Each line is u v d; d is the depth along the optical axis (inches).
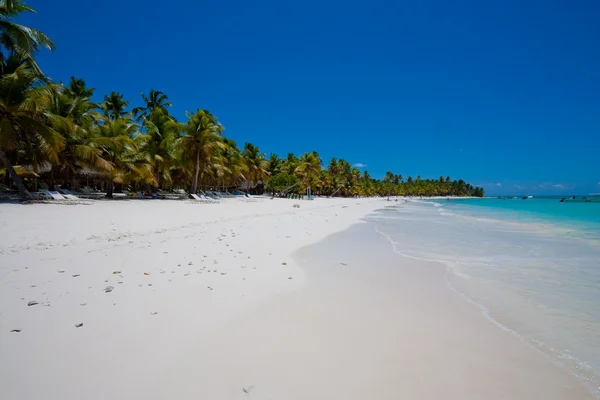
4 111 711.7
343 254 410.0
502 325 199.2
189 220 653.3
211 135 1480.1
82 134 968.3
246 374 138.0
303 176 3061.0
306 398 124.4
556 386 138.6
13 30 721.0
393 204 2753.4
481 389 135.0
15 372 130.0
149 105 1787.6
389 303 232.1
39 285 225.3
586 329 194.9
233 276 275.0
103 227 473.4
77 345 151.9
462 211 1625.2
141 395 121.5
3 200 732.0
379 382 137.0
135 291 223.8
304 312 208.2
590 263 371.6
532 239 569.3
